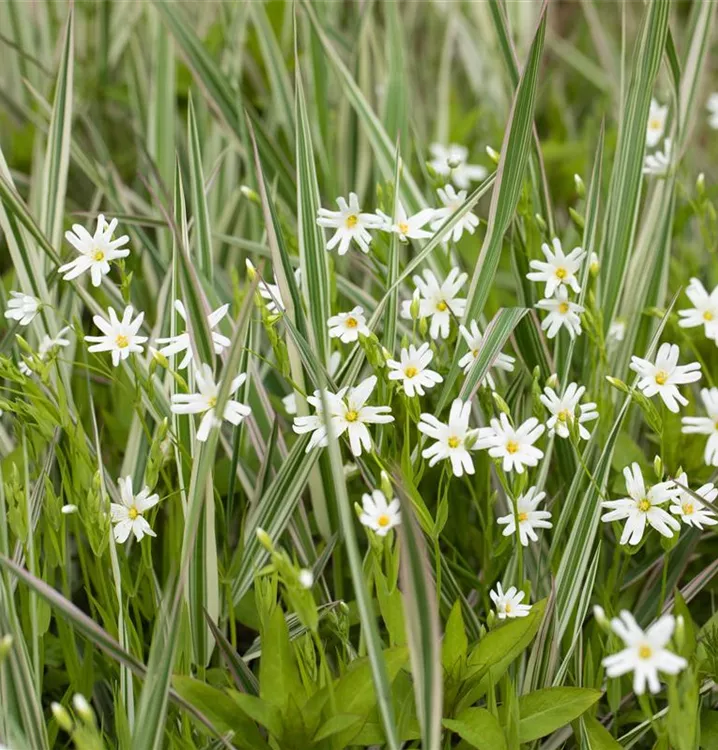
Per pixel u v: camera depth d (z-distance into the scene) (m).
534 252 0.79
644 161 0.81
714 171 1.01
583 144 1.03
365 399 0.70
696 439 0.77
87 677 0.74
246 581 0.75
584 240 0.78
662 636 0.62
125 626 0.72
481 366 0.71
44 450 0.78
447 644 0.69
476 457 0.78
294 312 0.75
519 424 0.77
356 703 0.68
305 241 0.75
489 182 0.74
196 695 0.68
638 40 0.77
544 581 0.75
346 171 0.93
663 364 0.71
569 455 0.77
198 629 0.73
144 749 0.67
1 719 0.69
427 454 0.69
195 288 0.69
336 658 0.76
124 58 1.08
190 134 0.80
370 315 0.82
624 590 0.77
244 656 0.74
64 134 0.81
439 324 0.74
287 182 0.88
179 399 0.69
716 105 0.93
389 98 0.92
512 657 0.69
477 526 0.81
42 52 1.03
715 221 0.81
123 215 0.81
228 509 0.77
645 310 0.79
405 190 0.83
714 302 0.73
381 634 0.76
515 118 0.72
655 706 0.72
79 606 0.81
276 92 0.93
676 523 0.69
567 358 0.75
